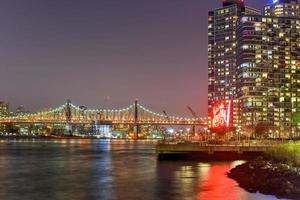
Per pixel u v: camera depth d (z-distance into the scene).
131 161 154.12
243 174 95.88
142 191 81.75
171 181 95.25
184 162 146.25
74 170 121.88
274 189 74.62
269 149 132.00
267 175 84.38
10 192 81.69
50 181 97.06
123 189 84.50
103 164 141.38
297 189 72.50
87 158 171.75
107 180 98.31
